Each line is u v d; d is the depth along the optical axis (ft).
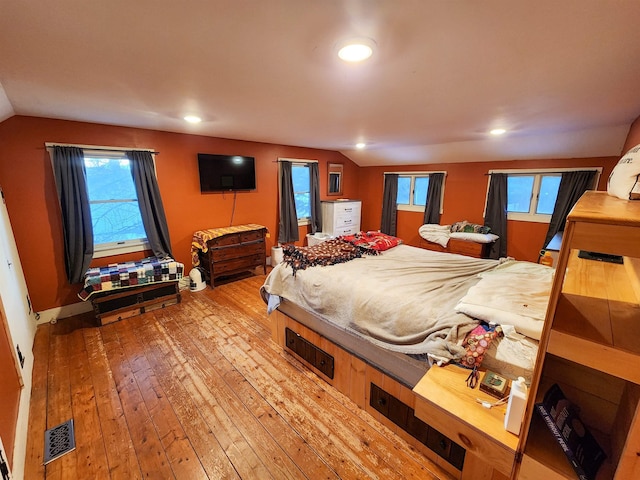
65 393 6.51
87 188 9.82
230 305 11.11
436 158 16.21
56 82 5.72
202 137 12.73
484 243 14.12
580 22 3.41
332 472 4.87
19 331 6.93
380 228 19.98
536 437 3.09
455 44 4.05
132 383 6.86
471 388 3.92
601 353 2.36
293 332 7.71
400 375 5.50
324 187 18.75
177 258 12.73
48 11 3.25
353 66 4.90
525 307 4.66
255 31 3.74
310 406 6.26
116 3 3.09
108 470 4.84
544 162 13.08
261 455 5.15
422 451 5.19
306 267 7.76
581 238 2.24
